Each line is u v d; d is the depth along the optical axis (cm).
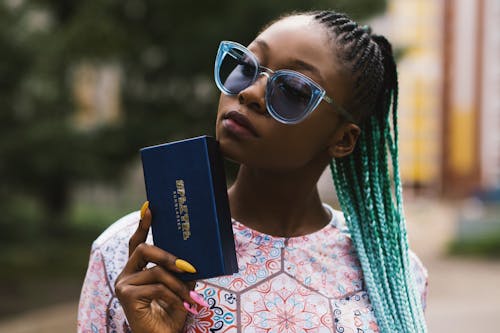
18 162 873
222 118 115
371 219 133
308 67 115
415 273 142
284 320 119
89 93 968
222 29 780
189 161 108
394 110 138
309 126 116
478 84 2723
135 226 128
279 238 126
